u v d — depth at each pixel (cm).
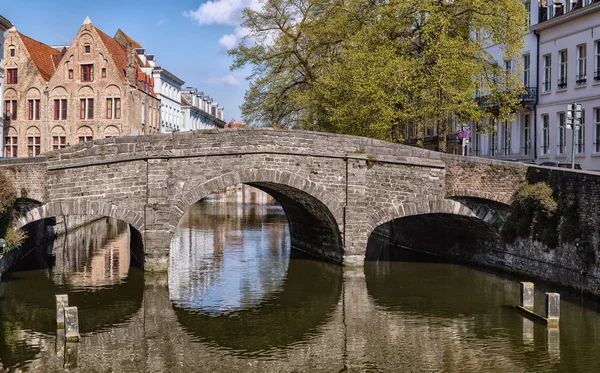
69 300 1830
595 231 1802
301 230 2959
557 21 3319
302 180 2214
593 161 3089
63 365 1282
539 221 2089
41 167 2003
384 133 2775
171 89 6844
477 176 2266
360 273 2278
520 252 2227
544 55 3478
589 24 3120
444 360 1320
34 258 2594
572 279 1912
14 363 1288
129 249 2955
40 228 2855
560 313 1667
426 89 2647
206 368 1278
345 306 1797
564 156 3306
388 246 3228
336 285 2083
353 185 2261
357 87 2639
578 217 1898
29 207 2027
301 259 2661
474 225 2430
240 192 9556
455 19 2747
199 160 2125
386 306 1798
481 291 1991
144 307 1761
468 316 1680
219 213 5241
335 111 2803
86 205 2050
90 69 4934
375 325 1600
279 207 6062
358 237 2283
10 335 1487
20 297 1858
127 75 4962
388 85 2611
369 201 2277
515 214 2227
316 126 3198
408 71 2628
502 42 2775
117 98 4900
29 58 4950
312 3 3272
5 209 1902
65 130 4922
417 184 2303
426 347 1411
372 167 2270
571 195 1939
